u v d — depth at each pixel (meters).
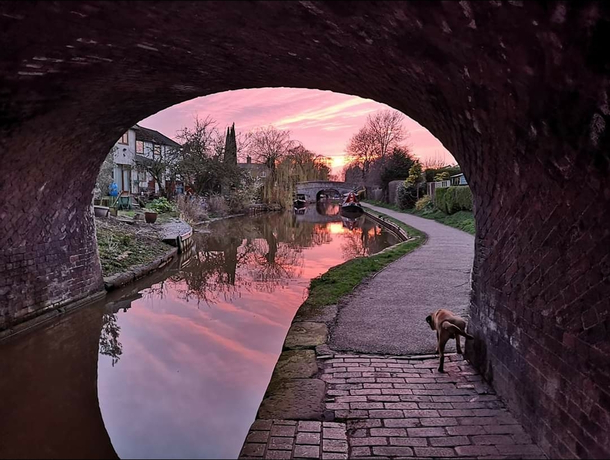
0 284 5.18
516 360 3.00
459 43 2.21
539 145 2.39
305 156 49.72
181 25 2.76
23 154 4.88
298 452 2.63
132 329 6.37
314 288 7.26
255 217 30.12
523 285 2.88
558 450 2.42
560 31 1.70
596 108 1.83
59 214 6.27
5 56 3.17
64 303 6.44
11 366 5.09
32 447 3.36
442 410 3.14
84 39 3.03
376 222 26.09
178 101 5.96
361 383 3.61
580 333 2.21
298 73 4.16
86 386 4.45
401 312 5.70
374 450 2.65
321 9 2.28
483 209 3.65
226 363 4.99
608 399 1.99
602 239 2.02
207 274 10.88
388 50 2.72
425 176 29.34
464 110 3.04
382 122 47.19
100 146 6.30
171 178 27.27
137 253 10.54
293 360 4.08
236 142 33.34
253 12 2.45
